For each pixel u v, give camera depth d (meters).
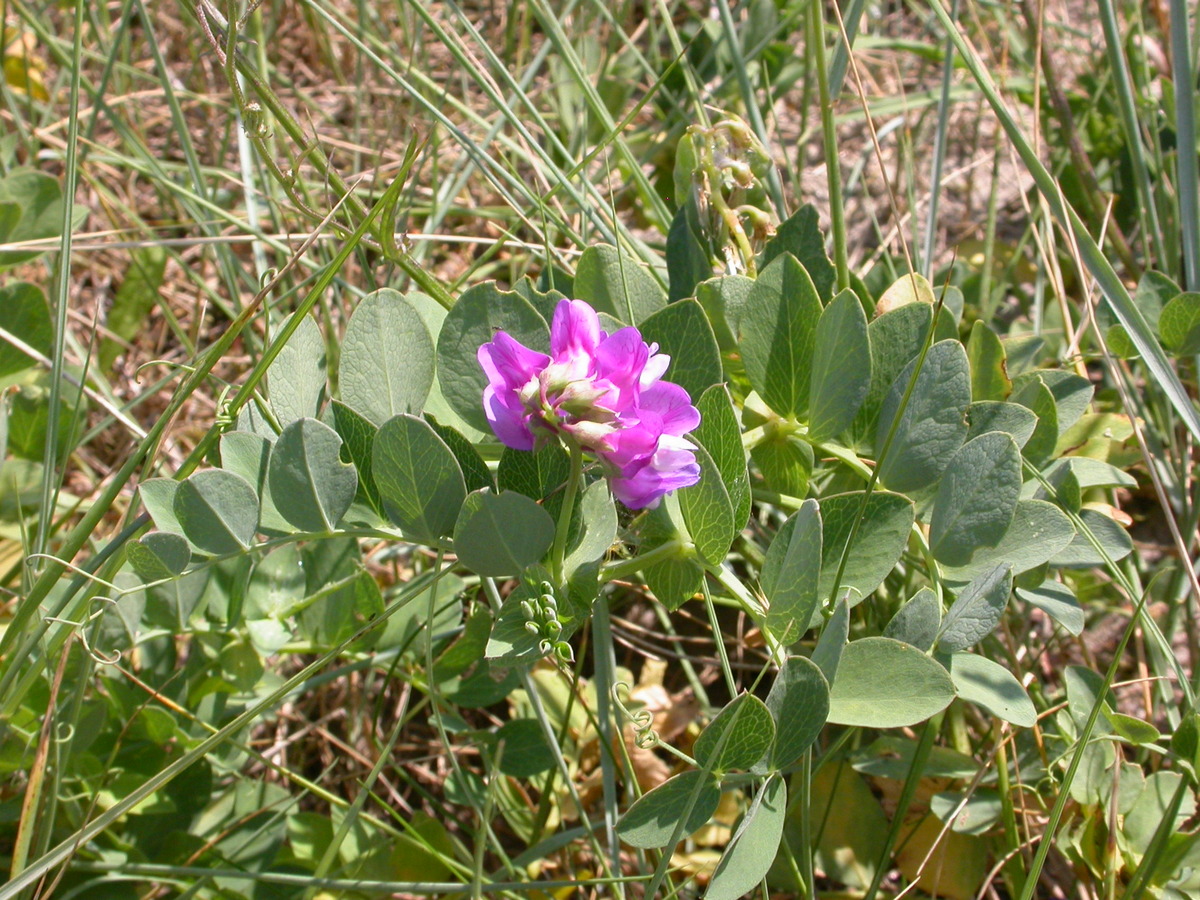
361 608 0.38
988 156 0.54
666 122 0.56
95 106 0.50
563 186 0.41
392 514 0.31
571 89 0.56
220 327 0.56
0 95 0.59
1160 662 0.39
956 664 0.32
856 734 0.38
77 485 0.50
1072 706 0.35
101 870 0.35
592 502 0.31
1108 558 0.35
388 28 0.63
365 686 0.43
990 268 0.50
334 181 0.34
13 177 0.42
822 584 0.32
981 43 0.61
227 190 0.59
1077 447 0.40
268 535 0.31
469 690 0.38
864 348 0.33
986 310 0.48
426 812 0.42
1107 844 0.35
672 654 0.43
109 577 0.33
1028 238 0.55
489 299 0.33
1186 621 0.41
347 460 0.32
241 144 0.51
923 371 0.33
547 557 0.31
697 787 0.28
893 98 0.58
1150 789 0.35
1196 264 0.40
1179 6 0.39
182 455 0.50
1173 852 0.34
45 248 0.41
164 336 0.55
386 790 0.42
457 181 0.52
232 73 0.32
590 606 0.31
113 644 0.36
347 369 0.32
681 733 0.42
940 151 0.48
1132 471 0.46
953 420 0.33
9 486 0.41
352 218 0.38
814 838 0.37
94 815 0.36
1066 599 0.35
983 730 0.40
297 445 0.30
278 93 0.65
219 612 0.37
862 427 0.36
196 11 0.32
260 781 0.38
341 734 0.44
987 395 0.37
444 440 0.32
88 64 0.64
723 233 0.38
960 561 0.32
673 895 0.34
